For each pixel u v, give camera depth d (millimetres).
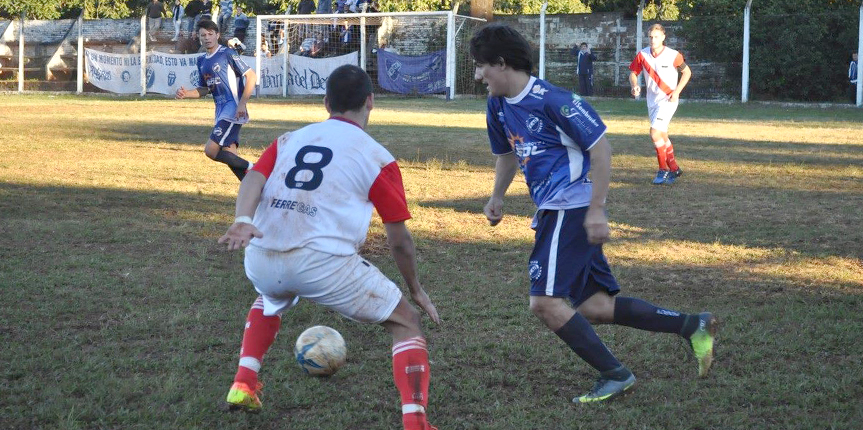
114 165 13172
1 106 27938
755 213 9680
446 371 4785
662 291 6473
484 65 4129
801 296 6312
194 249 7734
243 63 10609
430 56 35656
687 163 13992
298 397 4352
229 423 4062
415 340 3854
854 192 11055
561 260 4129
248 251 3803
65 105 29047
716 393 4438
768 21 33781
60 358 4855
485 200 10562
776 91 34781
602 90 37031
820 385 4527
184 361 4832
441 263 7363
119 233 8258
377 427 4059
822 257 7512
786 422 4059
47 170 12453
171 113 25125
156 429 3975
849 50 33125
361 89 3893
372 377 4688
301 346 4363
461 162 13750
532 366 4891
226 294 6262
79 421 4027
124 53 40625
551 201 4129
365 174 3721
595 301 4469
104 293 6223
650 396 4430
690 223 9117
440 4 41562
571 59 38062
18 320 5527
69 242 7848
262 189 3754
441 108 28234
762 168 13328
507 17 38812
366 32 38312
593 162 3967
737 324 5562
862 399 4355
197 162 13789
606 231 3941
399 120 22734
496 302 6152
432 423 4090
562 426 4066
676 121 23188
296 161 3732
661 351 5133
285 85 36906
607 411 4254
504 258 7574
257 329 4016
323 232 3656
